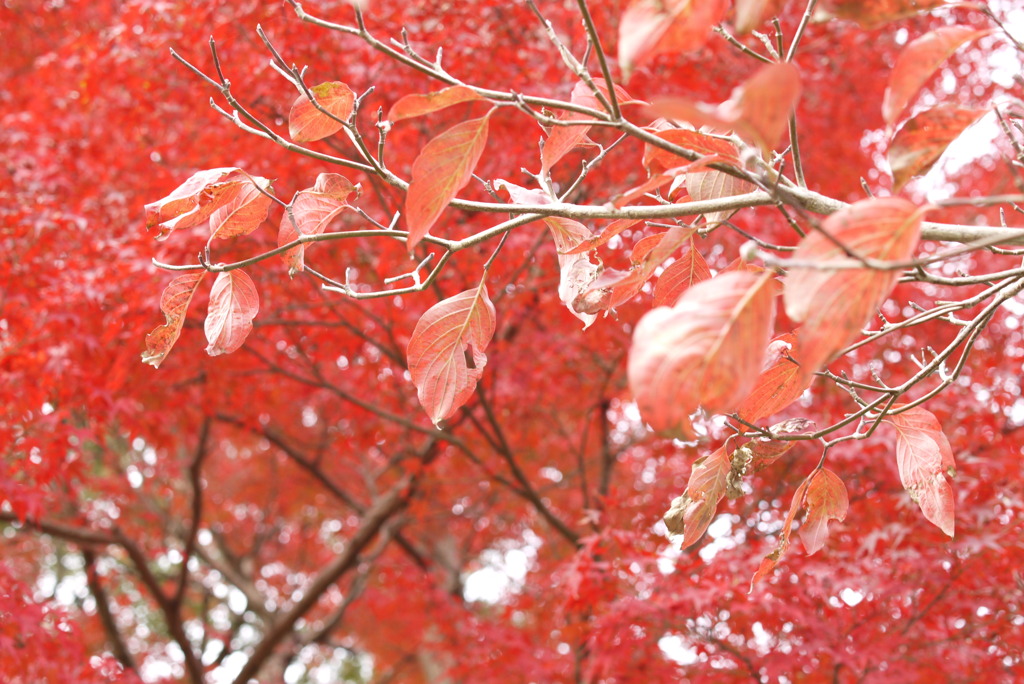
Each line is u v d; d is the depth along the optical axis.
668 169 1.46
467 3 4.21
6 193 4.57
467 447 5.77
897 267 1.05
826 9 1.31
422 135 4.68
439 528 8.41
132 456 7.98
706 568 3.75
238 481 9.64
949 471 1.71
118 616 10.65
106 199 5.13
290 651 8.20
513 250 4.63
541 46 4.43
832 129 6.29
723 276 1.09
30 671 4.12
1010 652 3.54
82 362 4.44
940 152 1.37
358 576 8.68
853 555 3.68
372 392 5.95
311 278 4.91
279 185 4.66
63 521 7.03
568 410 5.90
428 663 7.48
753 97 0.97
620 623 3.87
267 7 4.11
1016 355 5.05
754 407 1.70
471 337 1.64
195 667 6.78
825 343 1.09
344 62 4.34
